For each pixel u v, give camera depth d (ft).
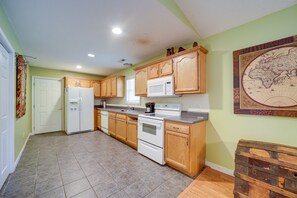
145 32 6.98
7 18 5.69
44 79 14.55
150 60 11.39
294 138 4.97
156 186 5.68
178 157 6.68
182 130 6.52
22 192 5.22
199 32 7.18
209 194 5.23
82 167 7.20
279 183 4.10
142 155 8.77
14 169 6.80
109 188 5.53
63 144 10.85
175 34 7.20
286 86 5.02
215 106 7.10
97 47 8.93
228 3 5.46
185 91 7.39
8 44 5.88
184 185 5.76
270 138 5.49
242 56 6.11
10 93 6.61
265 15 5.60
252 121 5.93
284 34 5.19
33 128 13.87
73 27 6.53
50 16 5.69
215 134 7.09
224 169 6.75
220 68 6.93
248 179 4.62
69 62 12.38
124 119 10.94
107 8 5.23
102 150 9.62
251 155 4.73
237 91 6.26
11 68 6.68
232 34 6.55
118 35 7.32
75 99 14.35
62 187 5.55
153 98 11.07
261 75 5.57
